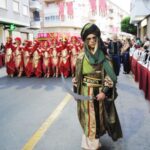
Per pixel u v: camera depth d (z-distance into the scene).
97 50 3.96
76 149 4.62
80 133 5.35
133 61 13.26
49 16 57.09
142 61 10.08
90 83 4.07
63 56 13.50
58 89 9.95
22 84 11.38
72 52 13.51
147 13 24.27
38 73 13.73
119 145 4.78
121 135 4.29
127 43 14.96
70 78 13.27
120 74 14.54
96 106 4.13
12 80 12.75
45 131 5.50
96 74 4.05
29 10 42.25
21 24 35.50
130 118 6.28
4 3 31.33
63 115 6.57
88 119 4.16
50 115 6.58
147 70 8.08
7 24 33.09
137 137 5.14
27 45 13.99
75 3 57.22
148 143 4.87
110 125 4.13
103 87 4.01
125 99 8.20
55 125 5.84
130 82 11.61
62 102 7.88
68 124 5.89
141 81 9.67
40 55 13.66
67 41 13.80
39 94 9.13
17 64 13.99
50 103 7.80
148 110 6.93
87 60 3.99
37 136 5.24
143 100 8.05
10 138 5.19
